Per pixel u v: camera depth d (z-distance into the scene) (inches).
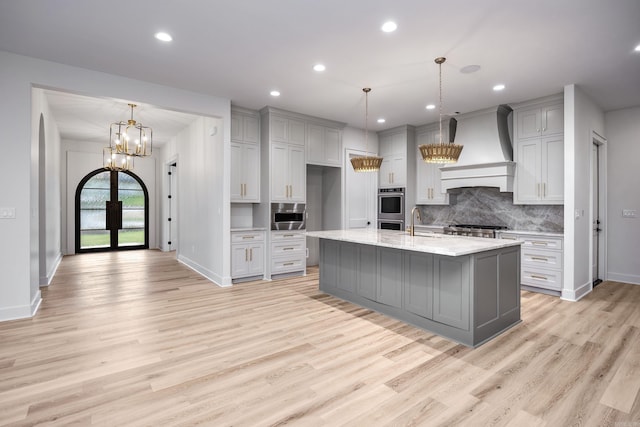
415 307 130.3
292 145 217.9
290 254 218.8
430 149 125.8
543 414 76.3
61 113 226.1
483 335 115.6
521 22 109.9
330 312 147.3
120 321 135.4
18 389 85.6
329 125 236.4
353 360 102.3
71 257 302.8
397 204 255.8
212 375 93.4
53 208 241.1
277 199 211.6
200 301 163.9
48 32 118.0
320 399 82.0
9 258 134.6
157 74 155.2
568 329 127.6
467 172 212.4
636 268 198.8
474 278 111.0
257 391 85.5
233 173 203.9
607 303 160.9
